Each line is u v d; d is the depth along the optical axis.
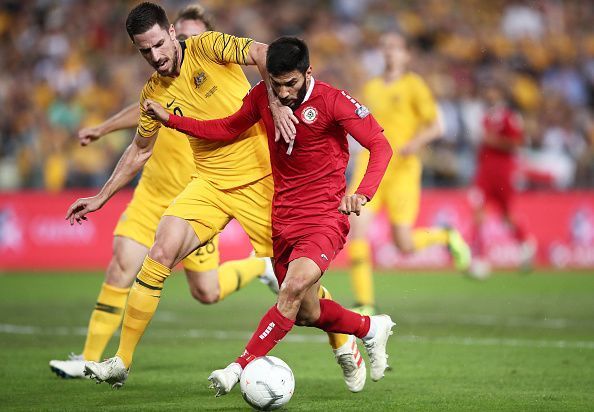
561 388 23.27
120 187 23.28
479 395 22.22
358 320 21.69
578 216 63.91
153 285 21.72
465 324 36.62
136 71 73.62
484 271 52.84
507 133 55.81
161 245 21.86
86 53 75.88
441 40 81.75
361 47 79.69
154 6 21.97
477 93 73.31
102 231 60.19
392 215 39.47
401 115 39.84
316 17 80.88
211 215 22.62
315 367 26.77
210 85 22.75
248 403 19.48
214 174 22.84
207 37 22.62
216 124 21.80
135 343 21.84
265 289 51.53
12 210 59.50
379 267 61.56
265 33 79.50
